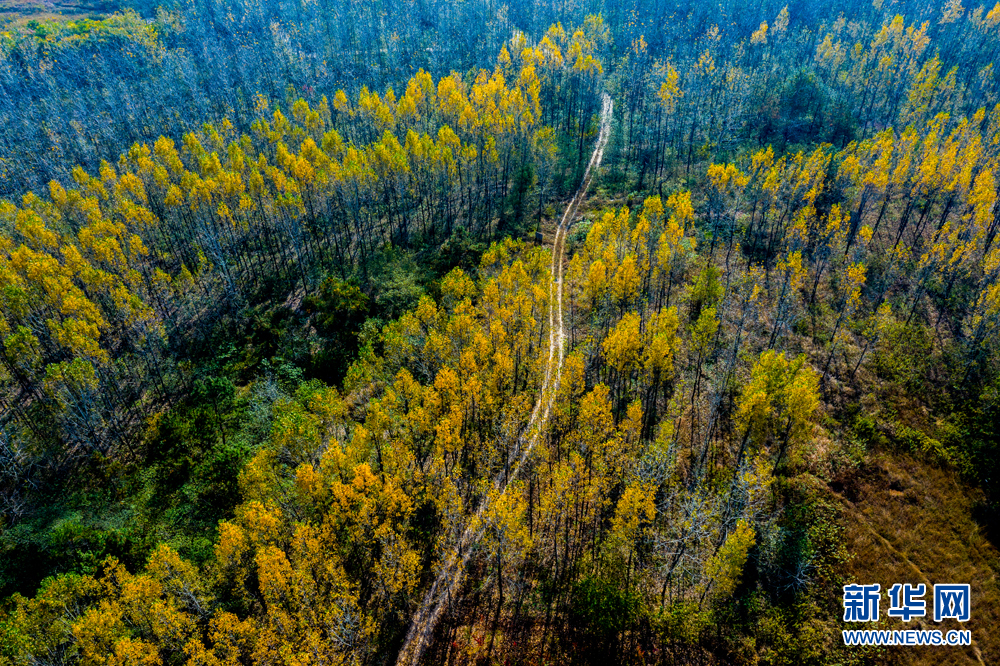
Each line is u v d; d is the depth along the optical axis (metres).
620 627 51.81
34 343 80.75
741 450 67.94
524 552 54.59
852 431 71.06
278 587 48.28
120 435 80.12
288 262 112.69
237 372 87.19
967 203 91.94
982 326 74.38
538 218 121.00
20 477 73.88
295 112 139.25
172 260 112.00
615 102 167.50
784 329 84.62
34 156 149.12
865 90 141.38
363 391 76.06
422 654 54.69
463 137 127.69
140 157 116.69
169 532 60.66
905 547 60.84
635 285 80.88
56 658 49.72
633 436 65.44
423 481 62.94
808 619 55.88
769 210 105.00
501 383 70.06
